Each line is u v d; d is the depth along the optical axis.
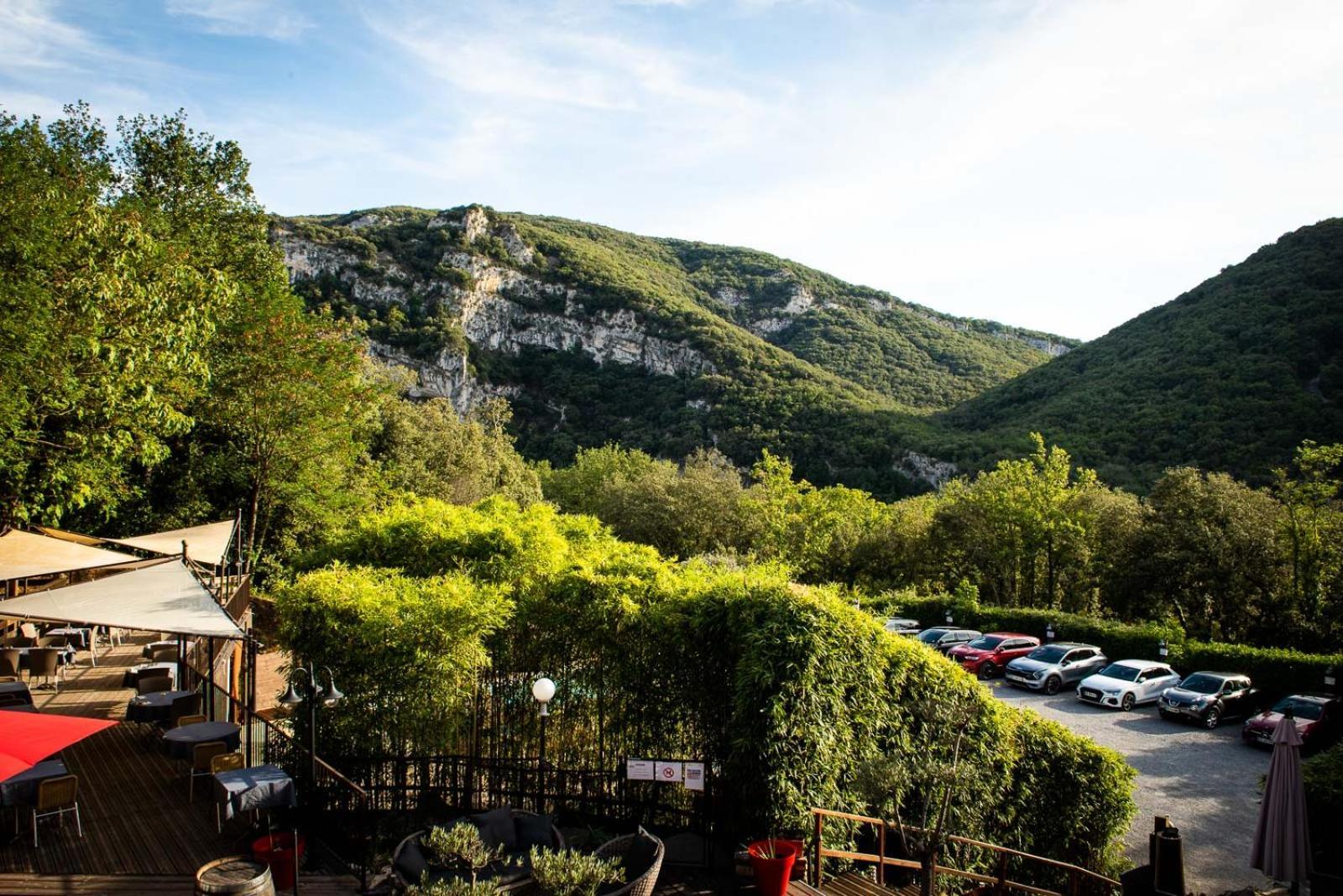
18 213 13.30
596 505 58.19
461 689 9.90
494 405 89.75
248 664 10.66
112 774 10.29
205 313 16.08
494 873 7.45
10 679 13.30
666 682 10.14
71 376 13.58
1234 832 13.41
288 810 9.30
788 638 9.09
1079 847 12.05
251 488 23.70
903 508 48.09
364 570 11.58
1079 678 24.34
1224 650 23.50
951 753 9.90
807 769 8.90
